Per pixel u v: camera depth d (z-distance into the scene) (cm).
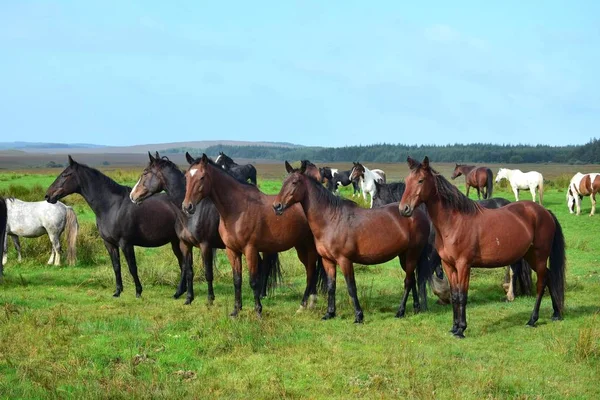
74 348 734
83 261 1397
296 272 1292
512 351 720
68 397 577
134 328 830
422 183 763
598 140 17638
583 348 694
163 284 1191
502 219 789
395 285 1156
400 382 616
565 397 581
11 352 715
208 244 987
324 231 859
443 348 733
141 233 1053
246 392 600
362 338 780
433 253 989
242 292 1116
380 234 855
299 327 834
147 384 605
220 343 743
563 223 1994
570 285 1102
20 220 1324
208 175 861
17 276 1236
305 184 848
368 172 2647
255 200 895
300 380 630
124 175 3688
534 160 18350
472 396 577
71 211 1327
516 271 1015
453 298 795
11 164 17100
